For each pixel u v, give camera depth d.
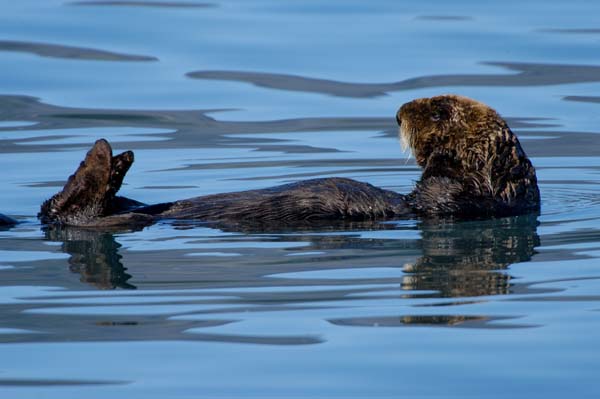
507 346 13.51
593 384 12.30
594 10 42.09
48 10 41.91
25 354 13.42
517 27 39.81
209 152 28.05
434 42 38.16
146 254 18.17
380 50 37.34
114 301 15.52
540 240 19.08
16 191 23.89
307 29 39.81
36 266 17.53
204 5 43.25
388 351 13.39
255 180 25.03
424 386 12.34
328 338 13.87
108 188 19.39
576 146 28.38
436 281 16.41
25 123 30.77
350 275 16.77
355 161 27.27
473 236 19.25
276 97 33.41
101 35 39.03
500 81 34.03
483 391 12.19
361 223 19.91
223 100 33.12
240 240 19.05
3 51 36.88
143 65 36.12
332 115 31.73
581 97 32.69
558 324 14.26
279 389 12.28
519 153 21.22
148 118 31.44
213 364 13.05
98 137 29.53
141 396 12.12
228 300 15.52
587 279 16.39
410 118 21.62
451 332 14.03
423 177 21.55
